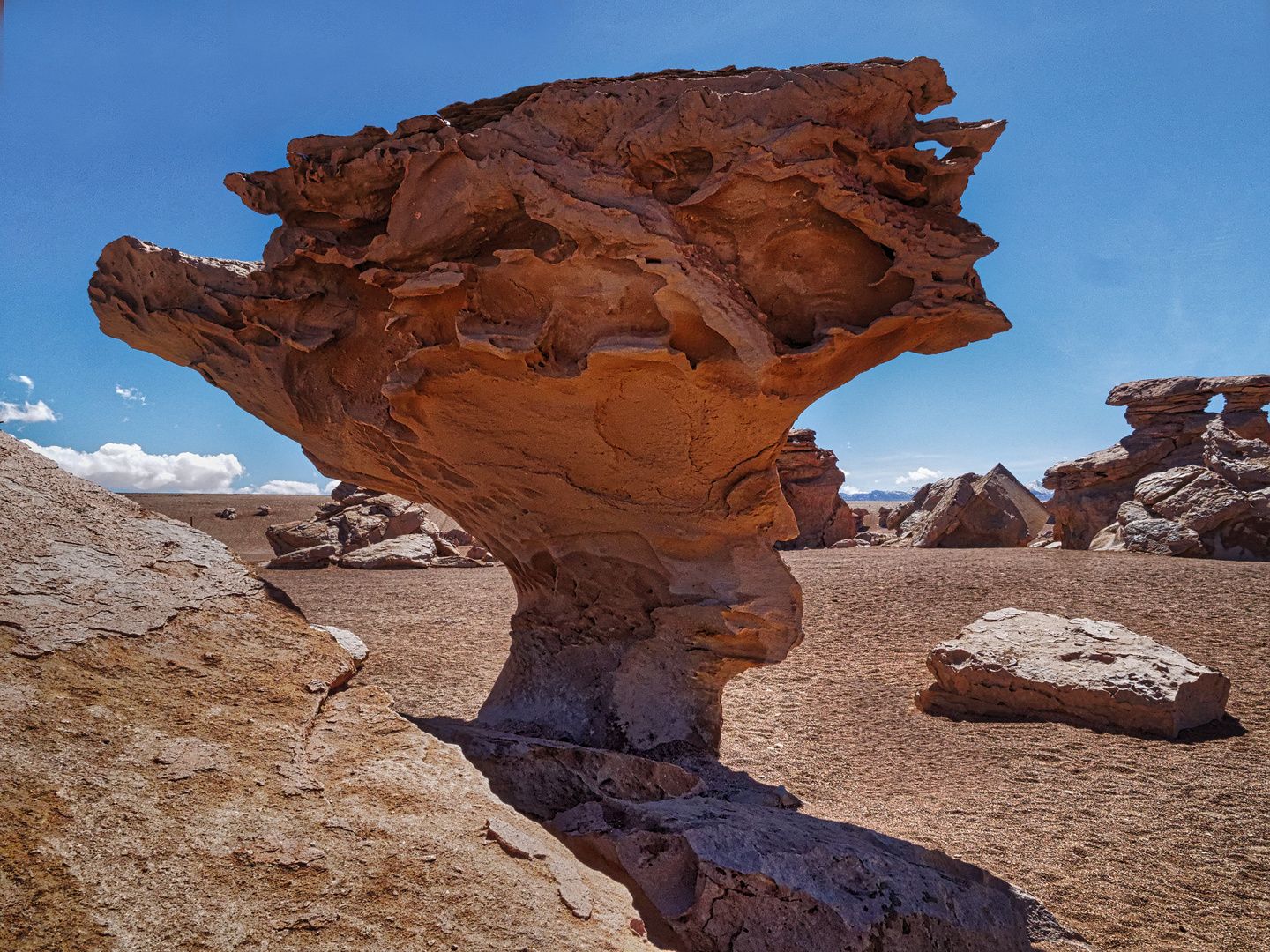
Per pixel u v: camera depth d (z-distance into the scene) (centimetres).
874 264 412
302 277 492
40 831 197
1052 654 829
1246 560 1521
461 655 1014
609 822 366
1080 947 366
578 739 534
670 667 537
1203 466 1752
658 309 413
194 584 320
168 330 537
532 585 601
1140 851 505
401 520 2175
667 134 390
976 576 1353
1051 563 1468
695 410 446
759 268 412
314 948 195
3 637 250
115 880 193
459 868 236
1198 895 449
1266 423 2025
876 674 945
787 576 520
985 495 2138
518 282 430
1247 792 594
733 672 542
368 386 516
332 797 251
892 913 329
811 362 414
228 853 213
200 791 231
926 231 398
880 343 433
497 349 427
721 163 389
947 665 838
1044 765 668
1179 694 723
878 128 392
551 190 400
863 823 550
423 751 293
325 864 221
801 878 327
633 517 523
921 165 403
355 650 339
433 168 430
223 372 553
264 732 268
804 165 376
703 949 313
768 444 471
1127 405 2195
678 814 364
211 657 290
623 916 254
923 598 1240
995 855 499
